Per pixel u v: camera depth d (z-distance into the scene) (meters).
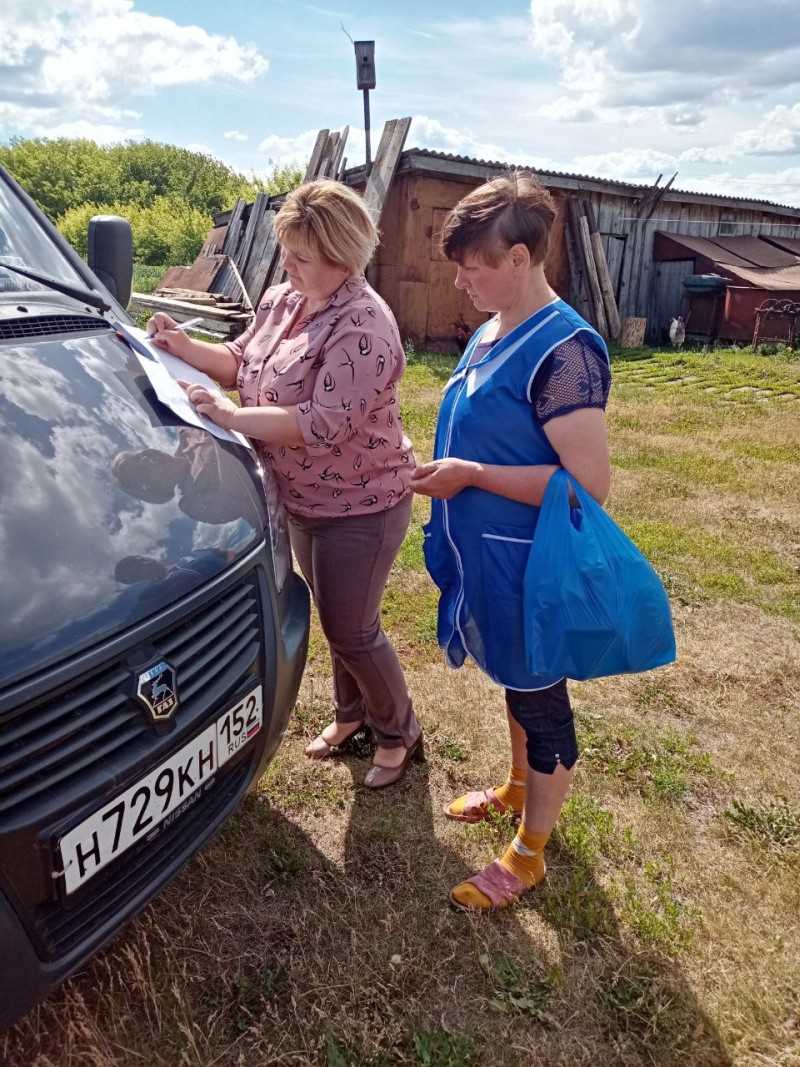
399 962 2.10
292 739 3.01
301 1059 1.84
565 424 1.91
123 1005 1.94
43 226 2.71
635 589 1.95
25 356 1.99
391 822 2.61
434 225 12.56
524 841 2.29
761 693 3.53
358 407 2.10
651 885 2.40
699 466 6.86
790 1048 1.92
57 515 1.63
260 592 1.97
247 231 14.22
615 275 16.06
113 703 1.52
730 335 15.61
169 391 2.16
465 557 2.11
